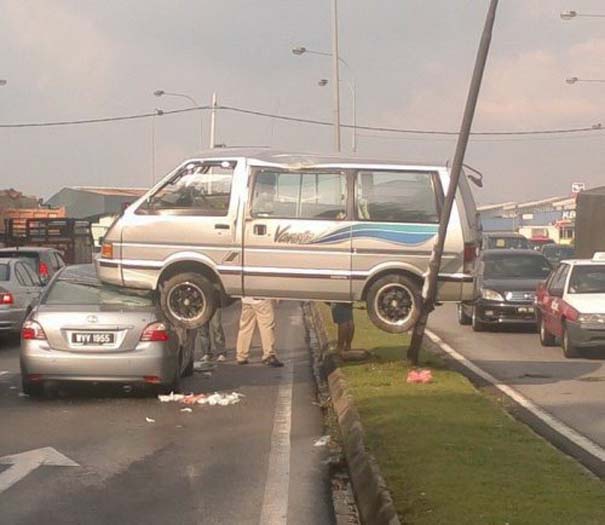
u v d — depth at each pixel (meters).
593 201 26.62
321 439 10.58
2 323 18.86
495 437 9.52
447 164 13.05
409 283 13.00
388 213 12.95
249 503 7.91
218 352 17.17
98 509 7.64
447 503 7.02
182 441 10.30
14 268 19.73
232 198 12.86
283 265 12.84
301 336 22.84
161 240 12.90
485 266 23.70
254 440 10.46
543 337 19.81
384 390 12.62
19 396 12.95
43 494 8.06
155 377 12.34
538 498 7.16
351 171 12.91
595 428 11.00
